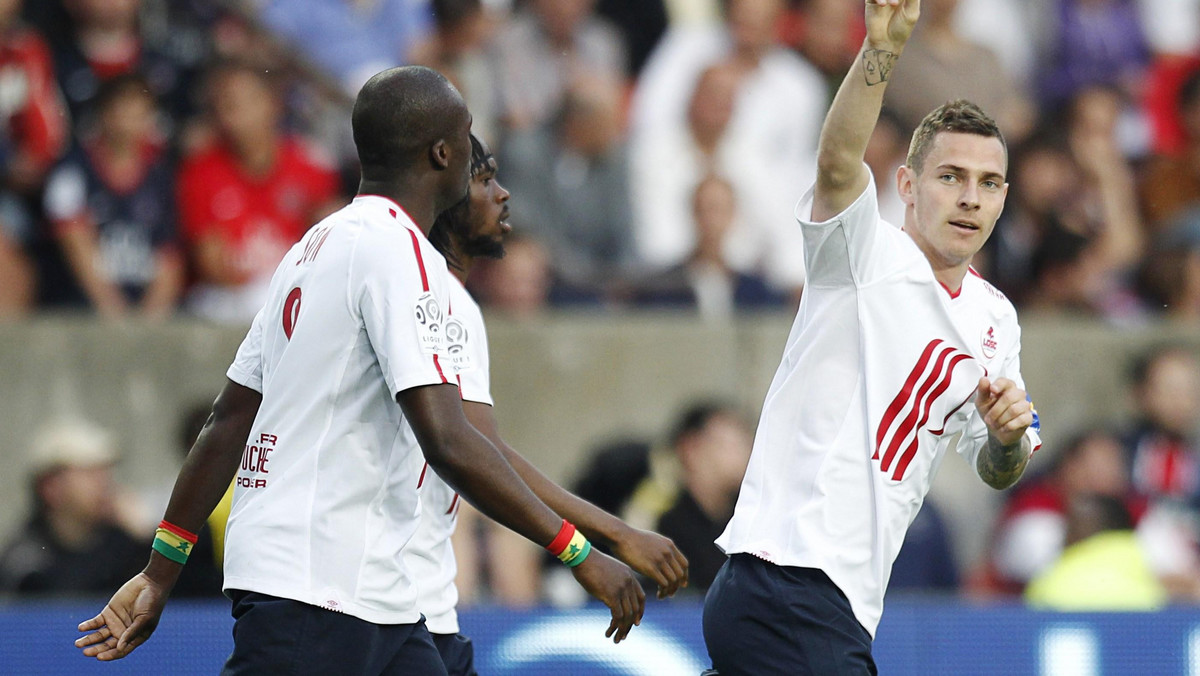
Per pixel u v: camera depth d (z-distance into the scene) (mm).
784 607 12484
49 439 26344
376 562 11953
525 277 30375
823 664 12406
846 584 12547
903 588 27422
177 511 13055
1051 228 33281
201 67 30406
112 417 28562
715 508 25141
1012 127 34469
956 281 13523
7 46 28953
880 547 12672
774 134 32562
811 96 33125
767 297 31719
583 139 31656
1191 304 33250
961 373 12961
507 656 20609
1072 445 29047
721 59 32531
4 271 28906
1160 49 36312
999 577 28688
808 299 13062
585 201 31516
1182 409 30781
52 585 24688
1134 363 31281
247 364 12969
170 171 29859
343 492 11883
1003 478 14031
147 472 28578
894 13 11898
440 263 12320
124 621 13086
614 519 13836
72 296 29203
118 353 28641
